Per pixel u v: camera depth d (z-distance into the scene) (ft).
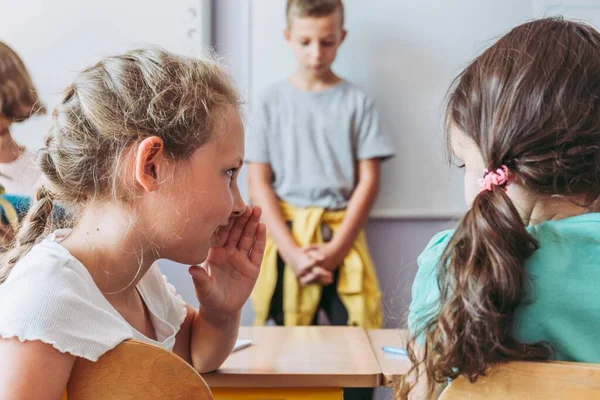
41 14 8.24
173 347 3.80
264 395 3.76
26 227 3.32
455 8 8.08
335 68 8.12
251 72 8.14
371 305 7.63
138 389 2.55
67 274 2.75
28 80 7.52
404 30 8.09
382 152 7.80
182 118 2.97
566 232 2.75
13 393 2.45
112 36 8.21
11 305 2.60
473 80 2.93
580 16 8.07
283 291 7.58
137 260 3.02
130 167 2.93
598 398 2.37
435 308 2.87
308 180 7.77
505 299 2.58
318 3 7.54
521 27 3.00
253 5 8.11
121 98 2.99
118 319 2.74
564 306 2.67
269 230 7.63
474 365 2.53
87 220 3.02
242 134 3.23
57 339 2.53
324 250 7.49
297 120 7.82
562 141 2.71
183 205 2.97
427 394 2.77
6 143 7.16
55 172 3.09
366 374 3.69
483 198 2.69
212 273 3.75
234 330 3.79
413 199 8.15
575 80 2.76
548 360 2.57
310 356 4.06
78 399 2.57
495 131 2.77
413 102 8.13
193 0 8.13
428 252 3.14
